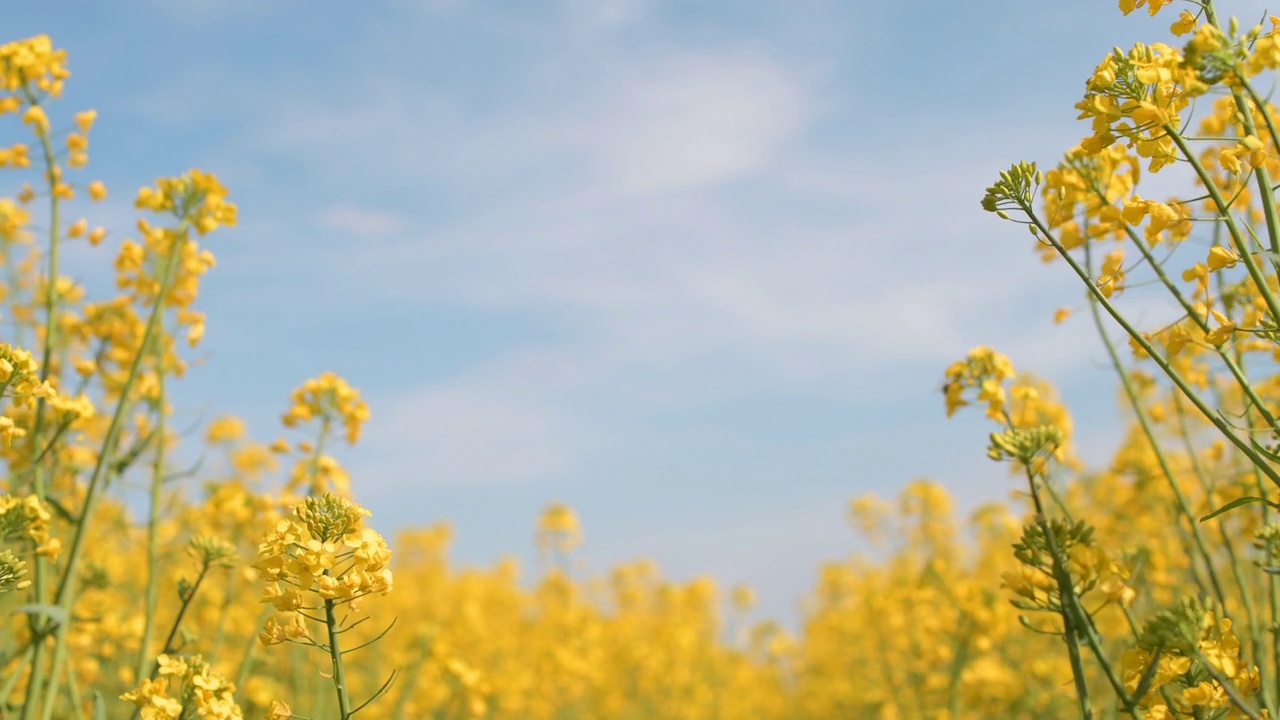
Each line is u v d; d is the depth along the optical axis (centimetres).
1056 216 115
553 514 300
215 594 159
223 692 118
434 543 363
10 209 154
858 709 225
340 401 143
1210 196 107
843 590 280
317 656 150
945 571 196
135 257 142
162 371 139
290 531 110
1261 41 105
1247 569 140
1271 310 106
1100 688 146
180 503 164
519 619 322
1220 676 105
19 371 119
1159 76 107
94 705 118
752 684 314
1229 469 137
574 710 252
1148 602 135
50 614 123
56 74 137
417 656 172
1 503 122
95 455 145
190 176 140
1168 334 112
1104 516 166
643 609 358
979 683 161
